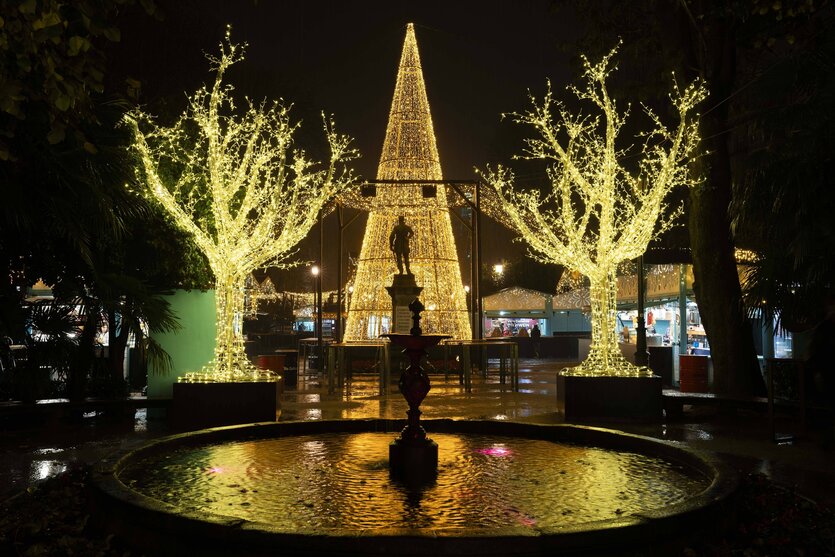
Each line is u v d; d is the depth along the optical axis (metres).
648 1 15.74
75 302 10.27
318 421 8.49
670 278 19.66
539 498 5.63
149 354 11.01
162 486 6.00
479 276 21.25
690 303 22.05
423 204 21.38
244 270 12.05
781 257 10.80
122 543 4.59
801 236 9.98
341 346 16.17
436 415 12.52
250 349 28.59
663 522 4.27
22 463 8.45
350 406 13.94
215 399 10.88
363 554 3.88
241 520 4.19
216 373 11.30
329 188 13.16
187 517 4.25
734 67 14.27
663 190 12.20
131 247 12.54
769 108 11.23
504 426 8.39
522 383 18.81
